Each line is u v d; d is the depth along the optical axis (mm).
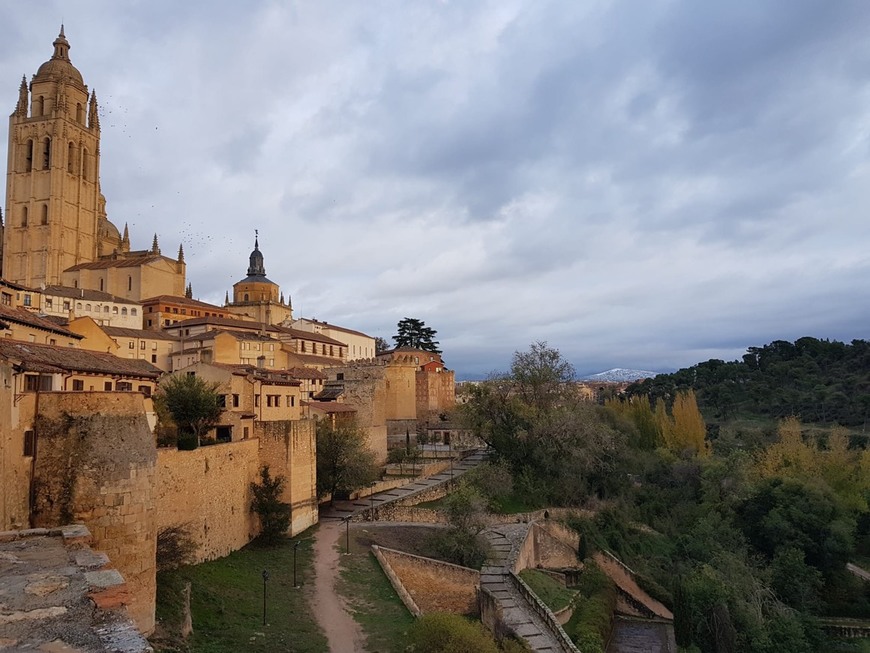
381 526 61875
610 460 94438
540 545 71938
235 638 32781
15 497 24578
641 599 68438
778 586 67438
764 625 56688
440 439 117562
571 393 99500
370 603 41781
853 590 71250
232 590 39969
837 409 153625
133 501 26656
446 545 56750
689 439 118375
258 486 53906
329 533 58156
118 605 14375
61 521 25453
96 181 150250
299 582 44406
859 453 108562
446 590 51656
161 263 138500
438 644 32469
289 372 93938
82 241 144500
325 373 100438
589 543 74375
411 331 186250
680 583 59125
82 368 40562
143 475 27203
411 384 122750
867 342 191500
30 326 51594
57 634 12469
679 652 55469
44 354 39344
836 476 95000
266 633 34562
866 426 141500
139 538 26719
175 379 54438
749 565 69812
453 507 59281
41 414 26297
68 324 77438
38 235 137125
